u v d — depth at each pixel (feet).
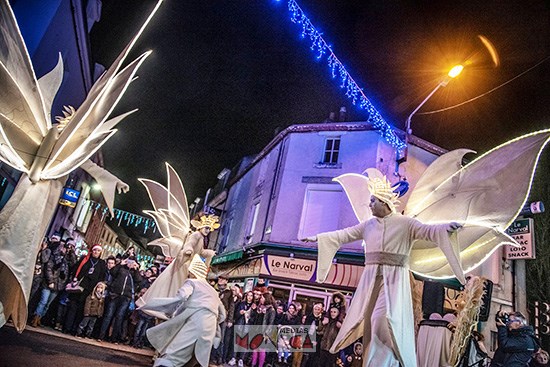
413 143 56.59
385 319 15.23
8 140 14.88
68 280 28.40
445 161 19.12
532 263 54.34
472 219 17.08
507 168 16.93
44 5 35.88
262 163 72.59
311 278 54.60
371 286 16.22
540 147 16.35
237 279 66.18
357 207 20.36
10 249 14.67
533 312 52.01
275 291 55.67
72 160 16.25
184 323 15.55
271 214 60.90
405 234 16.74
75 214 79.66
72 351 19.79
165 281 22.02
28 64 15.83
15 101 15.24
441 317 23.45
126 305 28.71
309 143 62.18
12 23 15.11
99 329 29.22
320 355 31.83
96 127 16.33
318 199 58.80
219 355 31.94
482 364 26.78
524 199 16.33
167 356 14.55
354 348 31.40
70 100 57.52
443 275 17.90
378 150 56.75
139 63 16.87
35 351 17.42
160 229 25.46
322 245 18.38
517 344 23.63
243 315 33.30
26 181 15.79
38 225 15.62
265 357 33.35
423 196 18.80
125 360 21.04
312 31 33.63
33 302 26.58
